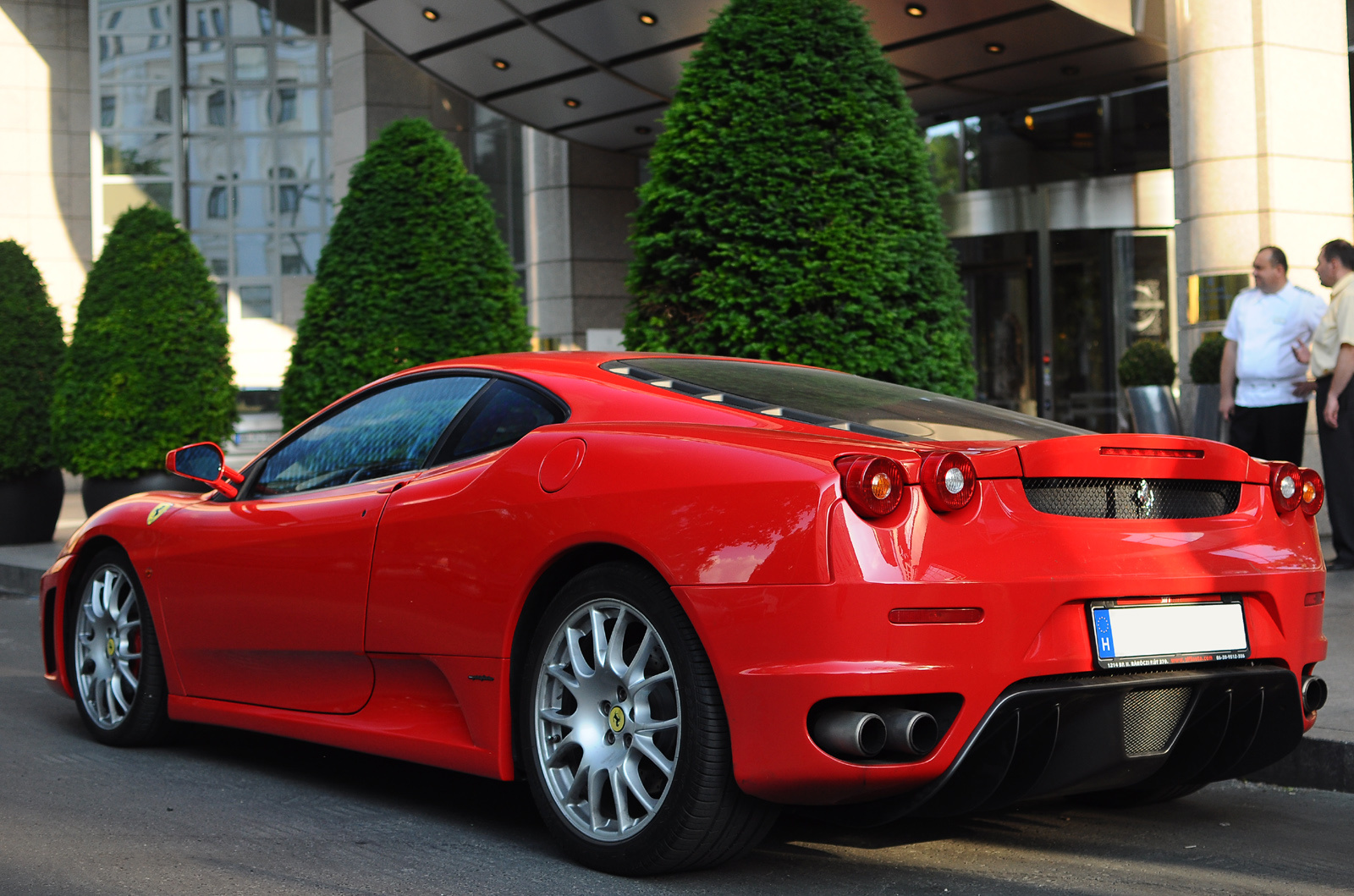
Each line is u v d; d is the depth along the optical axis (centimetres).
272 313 2748
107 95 2730
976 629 282
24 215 2781
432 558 355
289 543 401
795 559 282
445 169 957
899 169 673
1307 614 341
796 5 673
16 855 334
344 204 960
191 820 369
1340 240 770
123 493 1148
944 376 674
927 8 1273
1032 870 320
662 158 686
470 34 1577
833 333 647
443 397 392
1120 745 305
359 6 1597
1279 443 807
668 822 299
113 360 1145
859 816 303
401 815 374
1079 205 1590
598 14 1441
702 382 362
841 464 285
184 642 445
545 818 328
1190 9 1030
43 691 591
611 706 317
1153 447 316
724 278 654
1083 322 1598
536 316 2034
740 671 287
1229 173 1008
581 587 322
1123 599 304
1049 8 1267
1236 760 338
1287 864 329
